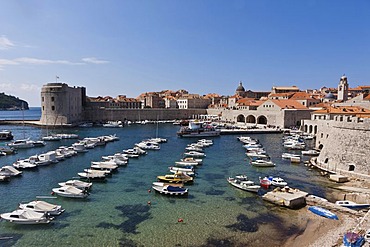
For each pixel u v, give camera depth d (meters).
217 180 43.12
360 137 42.34
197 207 32.22
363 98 100.12
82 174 42.88
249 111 140.75
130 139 92.75
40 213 28.00
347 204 31.42
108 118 160.00
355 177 41.78
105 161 54.47
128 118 167.25
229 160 58.62
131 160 57.53
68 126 130.25
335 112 83.38
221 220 28.80
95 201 33.66
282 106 125.19
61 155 56.75
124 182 41.47
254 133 108.50
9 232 25.70
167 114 181.12
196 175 46.09
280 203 32.56
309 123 100.69
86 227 26.92
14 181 41.12
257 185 39.81
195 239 24.92
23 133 106.06
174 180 40.91
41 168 49.06
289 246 23.84
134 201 33.81
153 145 73.31
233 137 99.12
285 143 78.50
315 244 23.78
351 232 24.45
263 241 24.69
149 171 48.09
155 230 26.52
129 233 25.86
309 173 47.25
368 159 40.91
